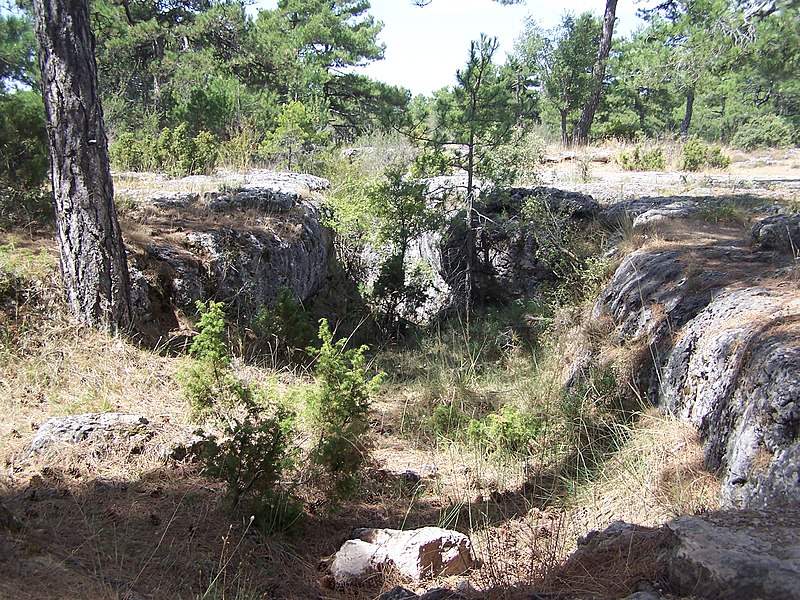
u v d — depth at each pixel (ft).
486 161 34.12
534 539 12.73
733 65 39.96
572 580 9.87
